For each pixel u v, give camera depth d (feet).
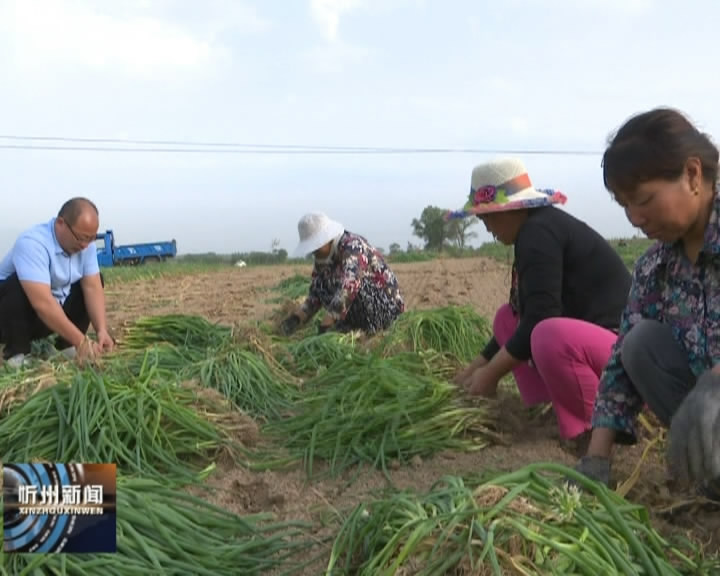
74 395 9.90
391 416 10.35
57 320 14.32
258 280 46.78
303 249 16.51
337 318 16.72
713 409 5.82
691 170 6.68
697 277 7.64
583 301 10.39
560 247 10.11
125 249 117.80
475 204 10.46
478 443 10.44
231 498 9.02
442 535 5.67
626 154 6.64
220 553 7.22
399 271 48.32
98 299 15.67
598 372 9.65
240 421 10.78
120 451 9.29
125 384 10.66
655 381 8.01
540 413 11.39
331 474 9.56
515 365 10.49
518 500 6.10
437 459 10.03
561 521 6.00
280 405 12.21
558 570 5.52
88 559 6.64
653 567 5.92
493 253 73.31
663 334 8.02
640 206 6.82
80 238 14.67
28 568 6.20
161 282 49.49
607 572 5.58
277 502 8.90
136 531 7.06
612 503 6.32
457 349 17.01
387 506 6.53
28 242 14.48
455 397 11.13
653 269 8.11
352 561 6.60
